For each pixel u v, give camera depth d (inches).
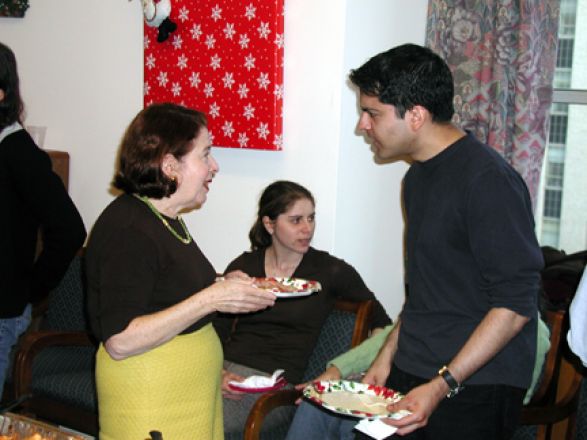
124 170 63.8
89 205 128.6
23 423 53.5
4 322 78.7
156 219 64.0
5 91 75.7
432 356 63.9
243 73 104.7
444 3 112.6
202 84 109.4
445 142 63.3
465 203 60.4
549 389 85.8
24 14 131.6
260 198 100.1
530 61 106.3
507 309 59.1
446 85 62.4
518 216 59.4
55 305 119.0
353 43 99.6
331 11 98.0
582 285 61.9
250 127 105.2
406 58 62.1
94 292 62.9
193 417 65.2
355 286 96.0
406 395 62.3
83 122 127.4
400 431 60.9
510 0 106.5
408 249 68.1
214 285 61.9
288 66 102.9
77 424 98.8
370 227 108.7
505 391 62.5
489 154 61.4
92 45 124.5
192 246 66.6
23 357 98.6
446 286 63.4
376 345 84.6
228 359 95.7
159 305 63.3
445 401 63.2
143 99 118.7
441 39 113.2
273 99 102.4
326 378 83.0
